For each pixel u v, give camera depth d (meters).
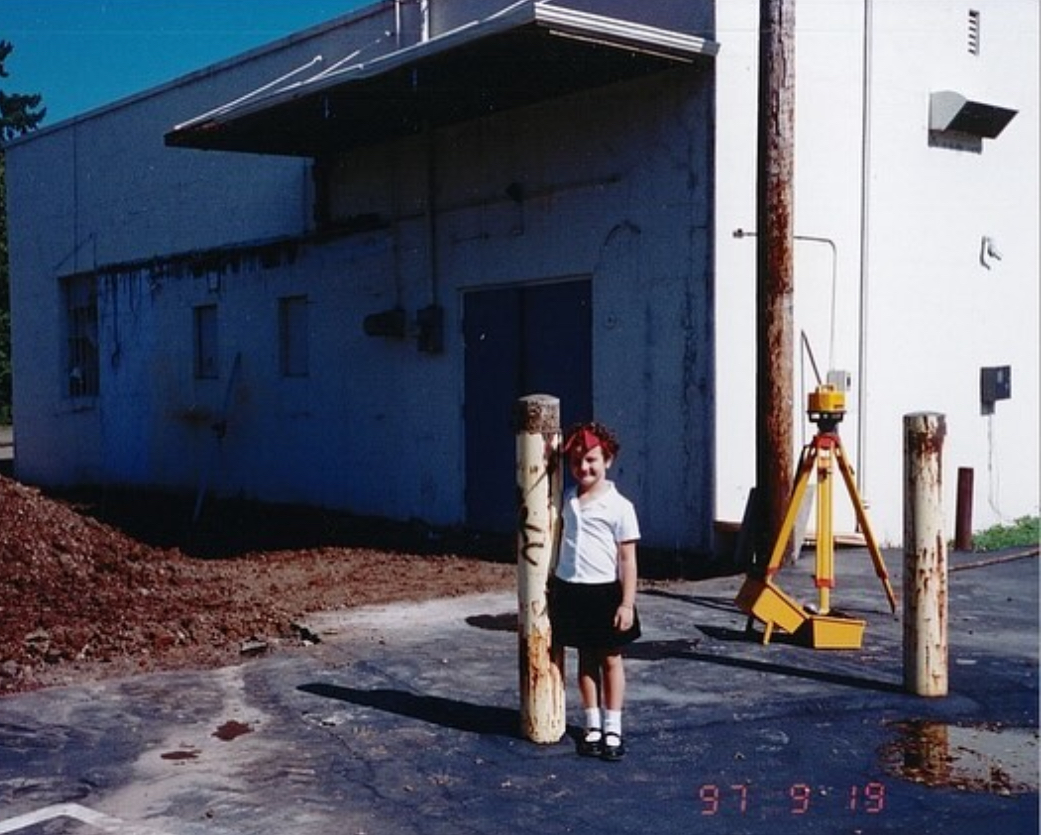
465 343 13.16
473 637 7.97
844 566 10.60
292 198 15.76
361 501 14.59
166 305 17.92
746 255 10.76
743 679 6.88
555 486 5.79
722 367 10.65
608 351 11.53
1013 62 13.53
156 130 18.08
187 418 17.50
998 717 6.20
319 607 9.11
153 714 6.25
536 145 12.24
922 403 12.58
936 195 12.68
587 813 4.91
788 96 9.52
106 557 9.38
